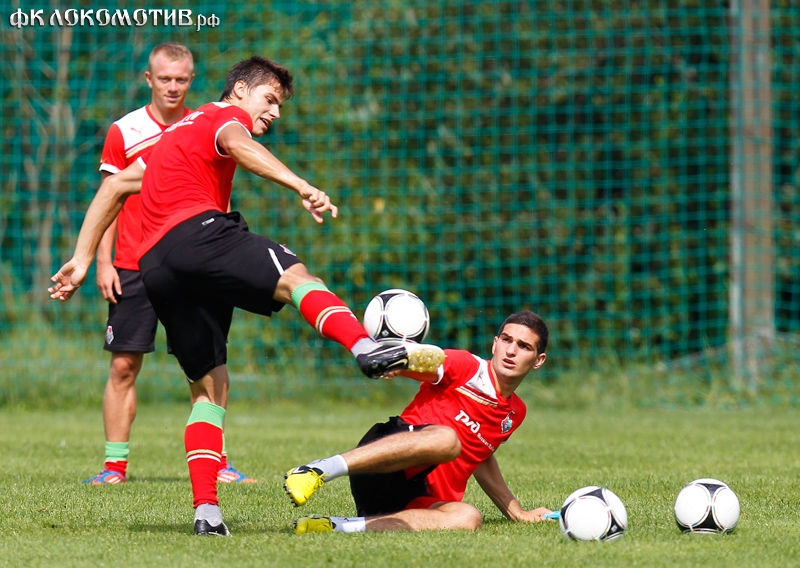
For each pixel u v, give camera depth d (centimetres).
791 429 3444
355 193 5103
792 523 1583
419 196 5184
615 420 3844
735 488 2011
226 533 1435
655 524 1579
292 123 5116
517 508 1669
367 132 5250
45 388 4403
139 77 5991
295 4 5409
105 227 1680
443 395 1573
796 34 5297
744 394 4350
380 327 1520
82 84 6103
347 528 1461
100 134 6056
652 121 5400
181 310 1415
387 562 1224
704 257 5378
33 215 5997
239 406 4528
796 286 5425
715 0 5400
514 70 5241
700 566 1220
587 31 5338
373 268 5131
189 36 5431
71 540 1395
